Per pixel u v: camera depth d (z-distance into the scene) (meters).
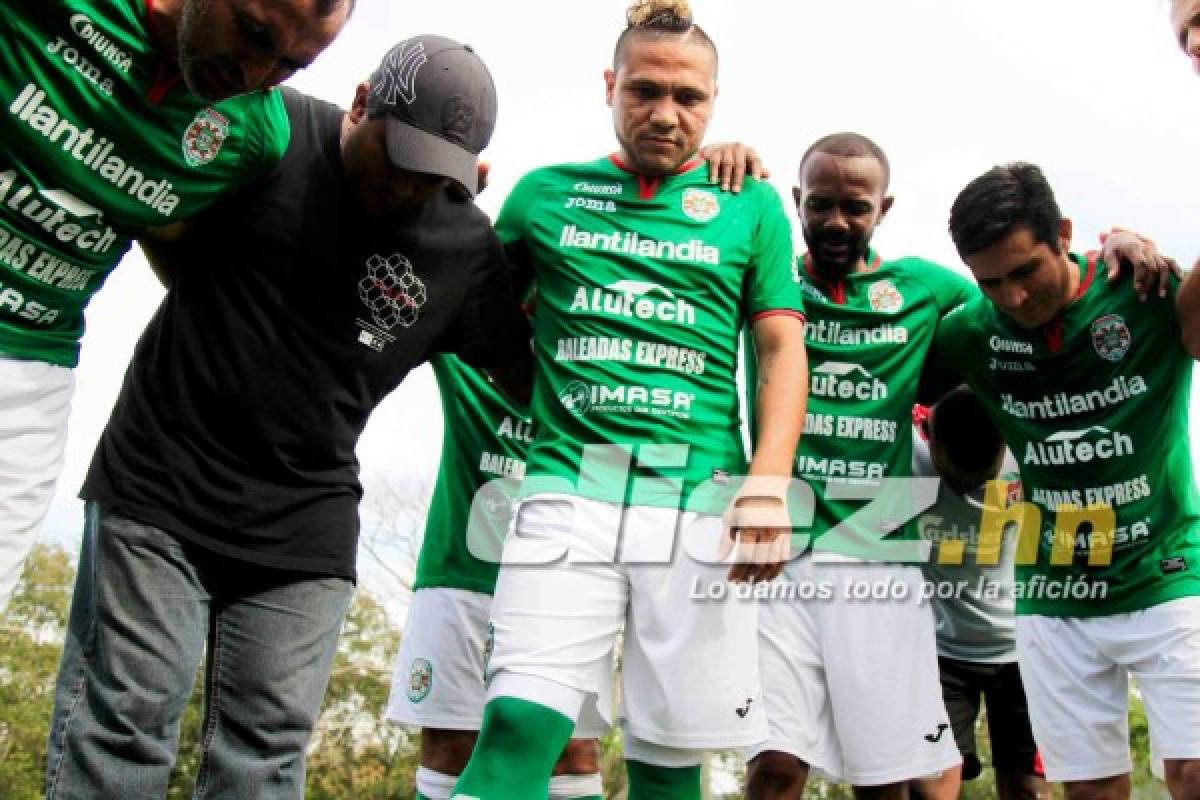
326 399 2.92
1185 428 4.02
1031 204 3.85
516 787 3.02
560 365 3.44
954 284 4.47
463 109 2.87
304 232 2.87
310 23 2.39
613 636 3.31
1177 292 3.82
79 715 2.67
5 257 2.65
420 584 4.65
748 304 3.59
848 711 4.15
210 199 2.80
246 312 2.85
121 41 2.55
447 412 4.66
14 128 2.54
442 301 3.12
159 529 2.73
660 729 3.26
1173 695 3.89
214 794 2.82
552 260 3.53
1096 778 4.14
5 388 2.73
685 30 3.46
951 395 4.81
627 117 3.47
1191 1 3.12
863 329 4.30
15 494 2.80
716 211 3.53
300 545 2.89
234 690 2.86
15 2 2.48
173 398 2.80
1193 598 3.91
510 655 3.14
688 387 3.38
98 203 2.67
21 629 26.41
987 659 5.26
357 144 2.88
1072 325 4.01
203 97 2.52
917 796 4.71
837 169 4.14
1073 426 4.06
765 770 4.12
